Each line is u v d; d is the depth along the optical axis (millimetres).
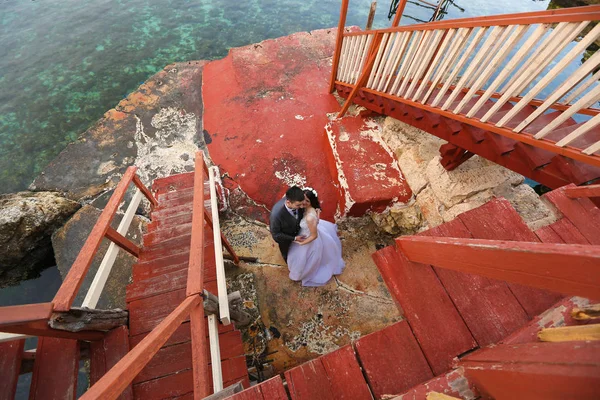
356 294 3768
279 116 5883
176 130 6059
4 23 9664
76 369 1878
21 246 4605
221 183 4914
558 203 2062
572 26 1726
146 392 2113
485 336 1551
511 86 2244
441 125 3244
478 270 1196
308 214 2924
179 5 10422
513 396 896
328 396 1478
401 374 1504
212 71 7156
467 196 3287
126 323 2387
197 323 1645
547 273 873
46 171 5414
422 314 1617
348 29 7805
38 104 7320
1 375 1710
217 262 2520
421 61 3320
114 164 5516
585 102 1848
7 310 1518
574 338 996
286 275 3967
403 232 4059
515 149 2527
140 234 4504
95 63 8344
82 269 1941
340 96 6230
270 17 9945
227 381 2266
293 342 3404
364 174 4098
